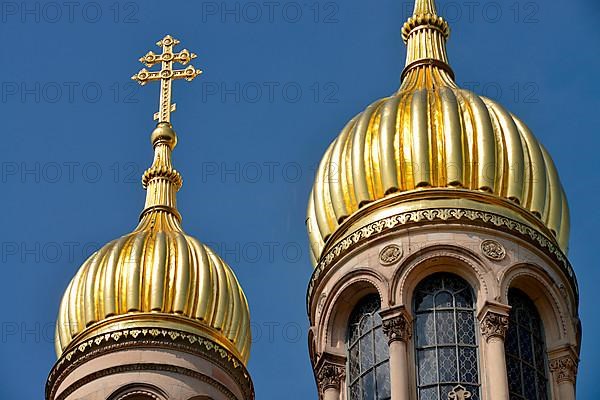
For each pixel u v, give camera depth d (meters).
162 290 82.19
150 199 87.44
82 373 80.94
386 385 72.81
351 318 74.94
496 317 72.50
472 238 74.06
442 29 82.44
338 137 77.88
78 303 82.44
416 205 74.62
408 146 75.62
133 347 80.94
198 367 81.25
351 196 76.19
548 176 76.69
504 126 76.69
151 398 80.12
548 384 73.44
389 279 73.56
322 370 74.19
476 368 72.06
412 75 80.44
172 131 90.12
